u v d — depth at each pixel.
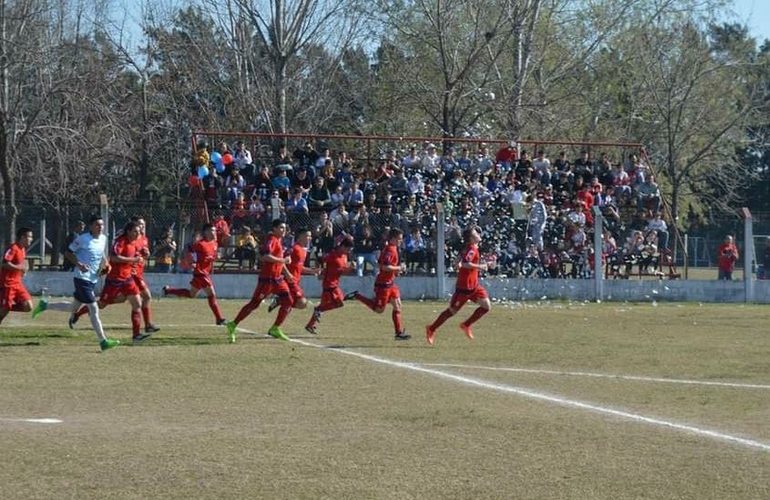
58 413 15.52
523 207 43.28
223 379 18.94
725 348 24.75
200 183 43.81
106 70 61.78
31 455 12.63
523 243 43.16
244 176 44.72
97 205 41.00
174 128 66.62
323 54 68.88
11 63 50.91
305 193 42.94
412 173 46.03
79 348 23.00
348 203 43.00
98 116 58.03
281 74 63.12
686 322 32.03
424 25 63.78
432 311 35.16
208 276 26.56
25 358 21.27
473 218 43.31
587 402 16.84
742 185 80.94
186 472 11.93
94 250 22.36
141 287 24.88
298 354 22.50
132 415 15.43
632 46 69.06
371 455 12.88
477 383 18.75
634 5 67.88
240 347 23.62
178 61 68.50
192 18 70.19
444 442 13.65
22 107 56.00
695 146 73.31
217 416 15.42
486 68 64.69
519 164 46.88
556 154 65.56
